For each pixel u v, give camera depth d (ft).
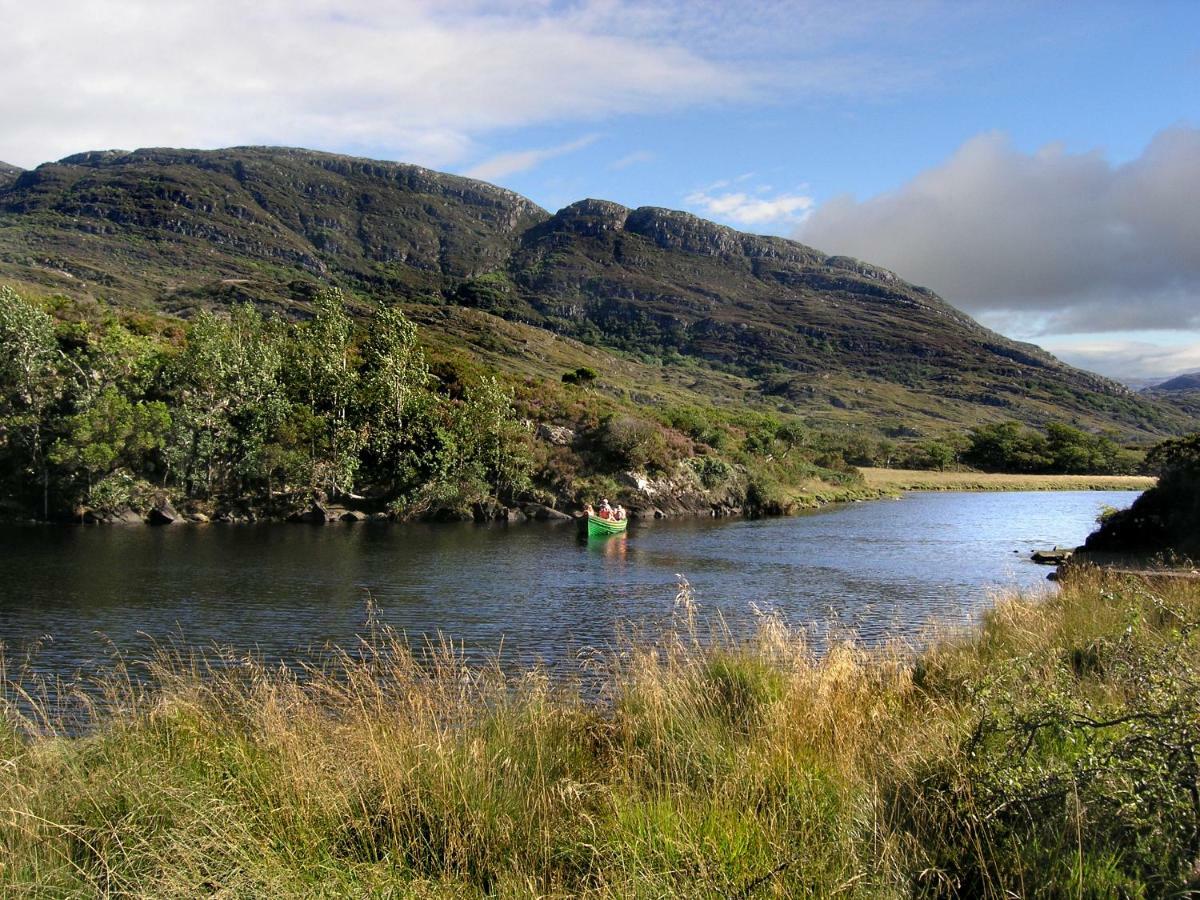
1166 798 13.16
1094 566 51.39
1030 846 14.10
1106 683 22.35
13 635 60.70
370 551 116.47
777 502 199.93
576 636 62.49
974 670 27.30
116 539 122.83
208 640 60.18
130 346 164.45
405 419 180.75
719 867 13.88
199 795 17.12
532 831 16.39
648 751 20.58
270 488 159.74
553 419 208.44
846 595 82.79
